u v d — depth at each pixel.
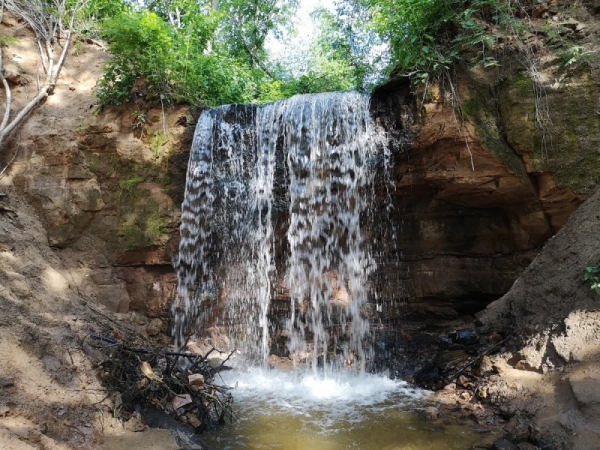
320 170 6.85
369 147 6.44
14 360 4.16
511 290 5.93
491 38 5.65
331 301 7.03
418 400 5.25
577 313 4.69
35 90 8.34
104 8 10.43
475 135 5.57
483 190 5.97
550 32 5.77
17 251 6.32
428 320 7.00
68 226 7.13
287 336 7.16
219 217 7.40
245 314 7.40
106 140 7.32
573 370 4.28
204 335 7.36
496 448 3.86
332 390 5.71
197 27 9.41
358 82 10.73
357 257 6.93
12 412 3.68
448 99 5.70
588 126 5.45
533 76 5.61
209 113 7.50
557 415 4.01
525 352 4.94
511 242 6.41
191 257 7.37
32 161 7.24
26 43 9.00
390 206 6.81
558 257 5.46
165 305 7.24
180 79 7.78
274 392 5.71
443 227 6.74
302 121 6.97
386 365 6.38
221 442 4.36
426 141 5.88
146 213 7.23
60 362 4.56
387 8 6.72
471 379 5.27
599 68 5.42
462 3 6.06
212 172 7.38
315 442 4.32
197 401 4.91
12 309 4.81
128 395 4.64
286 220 7.20
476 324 6.14
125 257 7.27
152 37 7.45
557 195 5.69
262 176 7.28
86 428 4.03
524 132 5.60
